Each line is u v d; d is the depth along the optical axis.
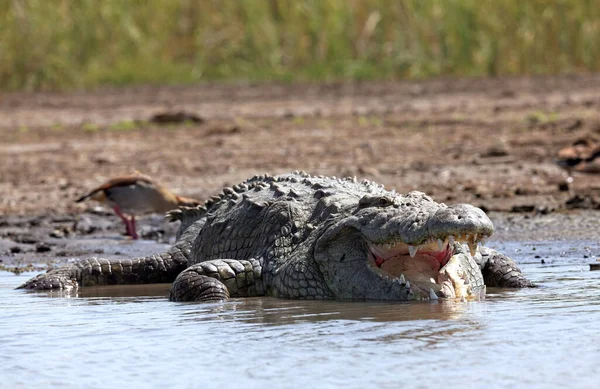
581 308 21.97
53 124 79.19
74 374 17.39
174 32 114.62
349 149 61.19
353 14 112.38
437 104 84.69
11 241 39.44
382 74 110.19
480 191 45.84
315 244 26.14
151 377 17.03
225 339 19.95
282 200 28.98
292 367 17.33
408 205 24.33
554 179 48.34
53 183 53.69
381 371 16.81
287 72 111.06
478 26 110.69
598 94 86.44
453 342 18.80
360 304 24.02
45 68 104.38
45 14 105.12
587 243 34.19
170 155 61.97
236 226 29.70
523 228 37.78
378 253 25.31
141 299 27.14
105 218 44.97
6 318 23.53
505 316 21.30
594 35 109.62
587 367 16.70
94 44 108.50
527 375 16.30
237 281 27.16
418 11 111.44
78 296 28.03
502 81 102.12
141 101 93.69
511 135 63.62
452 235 22.38
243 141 67.06
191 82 110.38
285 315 22.83
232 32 114.44
